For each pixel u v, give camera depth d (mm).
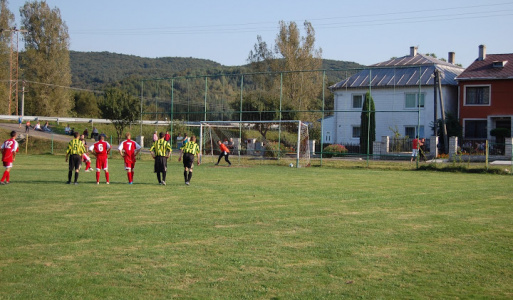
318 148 38469
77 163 16344
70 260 7078
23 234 8617
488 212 11258
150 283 6129
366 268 6812
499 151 31719
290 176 20797
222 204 12180
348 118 42531
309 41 54594
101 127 57062
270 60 66062
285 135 38688
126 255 7340
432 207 11953
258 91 41531
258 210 11289
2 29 54062
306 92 50656
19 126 49344
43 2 61188
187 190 15008
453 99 41438
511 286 6148
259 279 6309
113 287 5980
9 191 14258
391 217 10516
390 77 41875
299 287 6031
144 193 14180
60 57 61812
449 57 49938
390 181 18719
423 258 7316
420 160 32031
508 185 17328
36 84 60469
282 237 8539
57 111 61906
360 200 13086
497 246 8055
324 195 14086
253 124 38438
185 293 5793
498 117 37469
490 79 37594
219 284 6105
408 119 40375
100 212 10867
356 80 42938
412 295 5812
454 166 24234
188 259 7156
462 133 38062
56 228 9125
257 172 22969
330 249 7750
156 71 142500
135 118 43406
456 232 9047
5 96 57031
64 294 5742
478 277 6473
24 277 6328
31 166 24578
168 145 16375
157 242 8125
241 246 7902
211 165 27984
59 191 14406
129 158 16625
